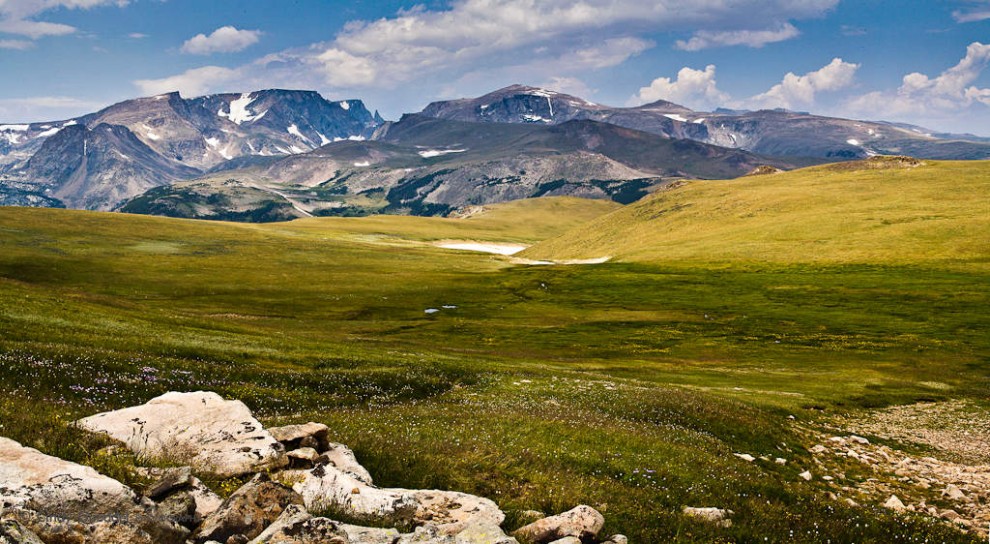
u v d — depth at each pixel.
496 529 12.05
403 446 21.19
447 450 21.89
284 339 63.50
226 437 16.08
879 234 180.00
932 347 90.44
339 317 113.12
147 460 14.10
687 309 126.88
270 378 39.34
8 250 155.62
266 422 23.55
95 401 26.03
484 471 20.20
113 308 66.38
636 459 25.44
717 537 17.27
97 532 9.13
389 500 13.88
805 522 20.00
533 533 13.54
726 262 176.00
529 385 48.59
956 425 51.44
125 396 28.03
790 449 38.03
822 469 34.28
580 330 104.69
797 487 27.44
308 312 115.62
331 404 36.06
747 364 81.75
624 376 66.31
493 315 121.06
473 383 49.69
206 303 118.00
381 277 168.12
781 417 47.16
